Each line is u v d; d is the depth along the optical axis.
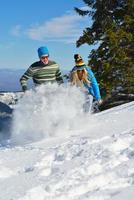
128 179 4.10
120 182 4.04
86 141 6.41
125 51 22.28
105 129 7.63
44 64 8.48
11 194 4.00
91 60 22.48
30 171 4.94
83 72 9.76
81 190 3.93
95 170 4.61
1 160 5.77
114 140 6.04
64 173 4.57
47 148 6.36
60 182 4.18
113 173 4.33
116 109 11.32
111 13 24.22
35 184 4.27
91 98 9.13
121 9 24.12
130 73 21.78
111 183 4.02
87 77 9.75
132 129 7.19
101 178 4.22
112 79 21.91
